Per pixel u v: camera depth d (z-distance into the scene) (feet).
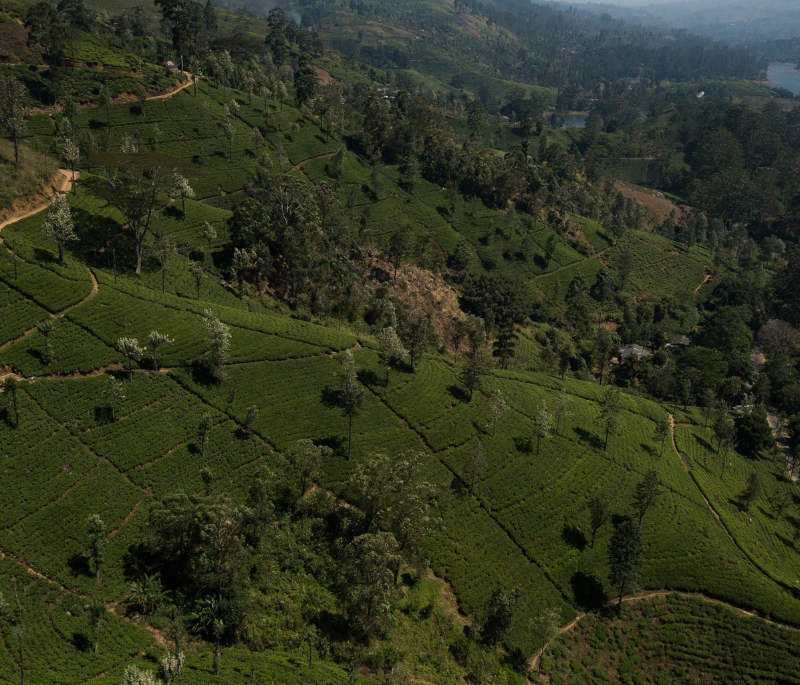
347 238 536.83
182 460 281.74
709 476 416.67
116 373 306.35
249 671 197.67
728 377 591.78
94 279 355.97
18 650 185.26
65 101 566.36
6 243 339.36
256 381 343.67
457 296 614.34
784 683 276.21
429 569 282.36
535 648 269.44
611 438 406.00
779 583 326.24
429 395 380.58
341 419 338.75
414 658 236.84
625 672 274.57
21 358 287.28
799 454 475.31
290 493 280.10
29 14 575.38
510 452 359.66
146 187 423.64
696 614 300.81
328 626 233.76
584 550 316.60
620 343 648.79
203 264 443.73
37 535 226.38
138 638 203.00
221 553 223.30
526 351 565.12
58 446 261.24
